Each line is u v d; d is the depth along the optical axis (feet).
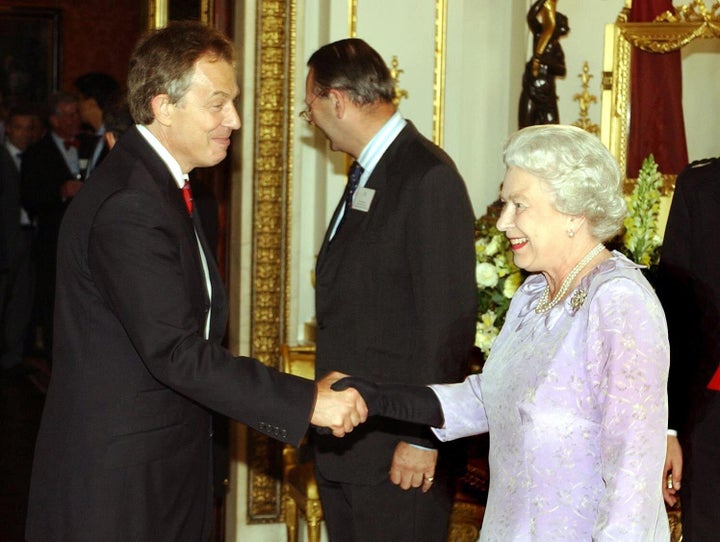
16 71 33.78
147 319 8.42
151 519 8.70
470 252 10.62
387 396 8.80
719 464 9.62
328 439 10.99
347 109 10.97
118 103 14.40
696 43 15.99
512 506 7.47
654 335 7.05
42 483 8.82
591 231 7.57
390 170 10.85
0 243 29.22
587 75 16.48
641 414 6.91
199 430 9.21
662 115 16.02
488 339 13.21
